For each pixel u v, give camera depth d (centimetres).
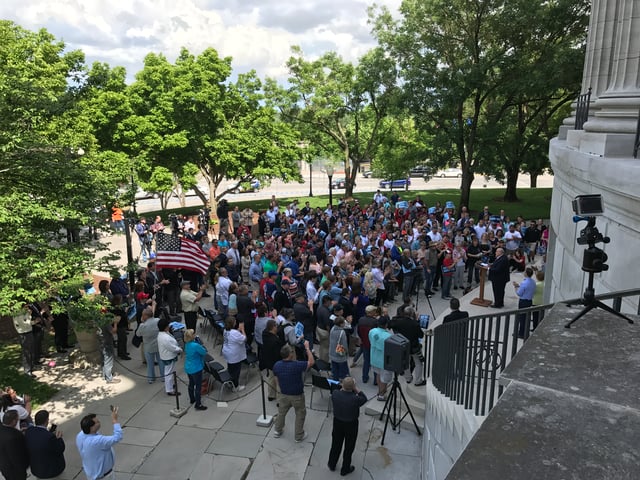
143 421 965
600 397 273
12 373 1163
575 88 2805
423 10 2842
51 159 1015
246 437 913
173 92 3039
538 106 3612
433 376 792
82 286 991
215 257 1736
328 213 2600
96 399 1048
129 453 862
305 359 1109
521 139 3375
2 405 792
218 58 3309
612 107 686
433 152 3209
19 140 925
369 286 1407
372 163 4938
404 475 821
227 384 1103
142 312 1148
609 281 608
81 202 1051
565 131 1076
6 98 987
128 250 1438
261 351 1088
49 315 1194
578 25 2734
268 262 1534
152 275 1455
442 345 711
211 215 3500
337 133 4378
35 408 1011
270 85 4084
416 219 2302
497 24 2744
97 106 2906
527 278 1182
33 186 1045
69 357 1217
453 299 980
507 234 1886
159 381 1130
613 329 366
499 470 215
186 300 1277
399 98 3027
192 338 988
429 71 2975
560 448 229
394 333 1018
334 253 1684
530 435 239
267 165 3438
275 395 1045
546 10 2709
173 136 3016
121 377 1151
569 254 816
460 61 2978
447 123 3266
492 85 2966
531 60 2977
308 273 1337
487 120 3300
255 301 1338
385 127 4169
